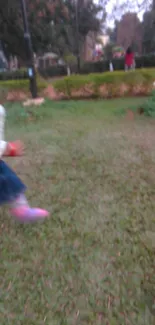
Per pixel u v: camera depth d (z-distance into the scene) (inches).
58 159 165.9
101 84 429.1
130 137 207.6
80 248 88.5
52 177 141.5
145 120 269.3
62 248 88.9
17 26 898.1
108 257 84.2
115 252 86.2
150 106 291.1
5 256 86.4
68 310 67.6
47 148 187.8
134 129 233.6
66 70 987.9
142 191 123.0
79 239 92.8
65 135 219.6
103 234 94.9
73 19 1264.8
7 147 87.6
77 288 73.5
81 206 112.7
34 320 65.4
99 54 1163.3
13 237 95.6
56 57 1305.4
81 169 149.7
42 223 102.5
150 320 64.5
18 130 247.3
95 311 67.1
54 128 247.0
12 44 1015.0
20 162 163.8
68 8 1184.2
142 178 135.8
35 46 1064.2
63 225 100.8
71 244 90.5
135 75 421.1
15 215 91.8
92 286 73.9
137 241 90.8
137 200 116.0
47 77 931.3
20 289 74.3
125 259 83.1
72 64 989.2
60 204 115.1
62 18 1099.3
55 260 83.7
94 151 176.6
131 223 100.3
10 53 1154.7
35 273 79.3
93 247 88.7
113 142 195.0
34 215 91.3
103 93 435.8
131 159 161.0
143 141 196.2
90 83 429.4
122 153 171.6
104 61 844.6
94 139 203.8
